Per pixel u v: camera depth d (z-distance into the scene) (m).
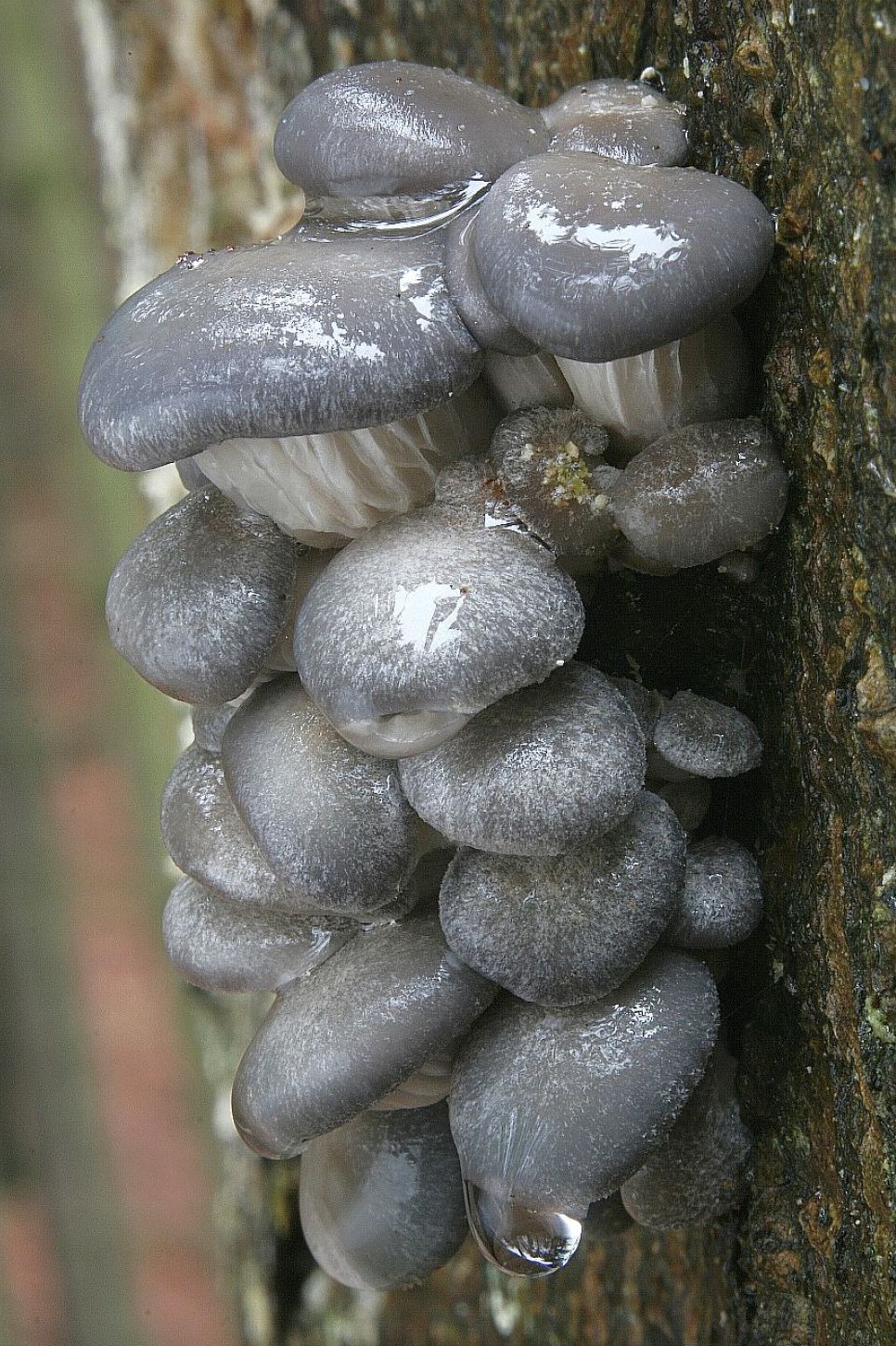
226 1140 0.84
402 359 0.54
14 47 0.89
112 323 0.55
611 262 0.53
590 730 0.55
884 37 0.52
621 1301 0.65
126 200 0.85
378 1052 0.56
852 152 0.53
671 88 0.58
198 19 0.75
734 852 0.57
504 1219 0.56
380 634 0.54
